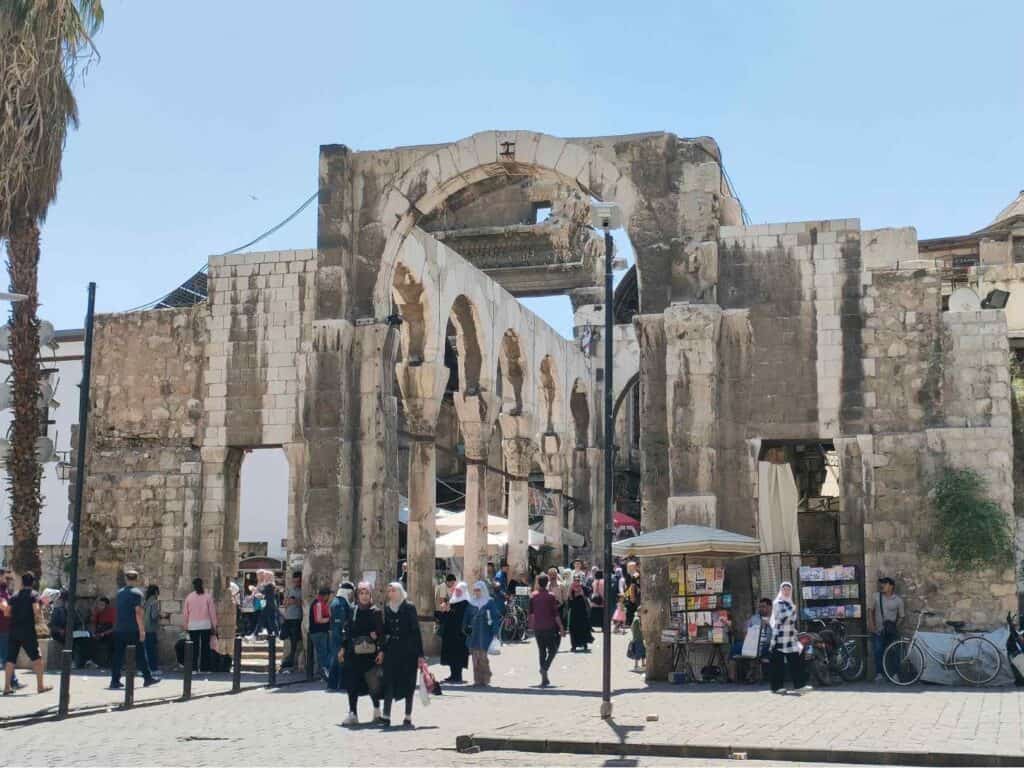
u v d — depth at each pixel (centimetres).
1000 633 2192
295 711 1917
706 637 2348
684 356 2495
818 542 3123
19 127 2650
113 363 2983
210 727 1700
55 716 1823
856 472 2428
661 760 1388
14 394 2683
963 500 2330
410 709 1700
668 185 2609
